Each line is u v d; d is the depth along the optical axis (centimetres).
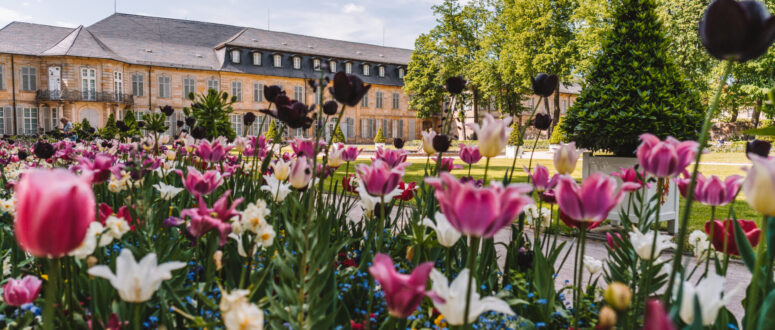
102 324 153
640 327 181
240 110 5081
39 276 228
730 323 191
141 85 4641
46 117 4275
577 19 3234
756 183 105
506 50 3544
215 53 5247
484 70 3784
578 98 675
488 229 101
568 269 421
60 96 4184
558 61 3306
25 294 147
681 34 2822
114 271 171
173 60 4844
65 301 177
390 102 5962
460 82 287
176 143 573
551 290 194
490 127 170
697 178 166
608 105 624
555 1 3362
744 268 447
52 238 74
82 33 4356
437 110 4903
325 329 142
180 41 5144
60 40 4481
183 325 176
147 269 114
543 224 265
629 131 594
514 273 232
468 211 100
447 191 105
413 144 5069
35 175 74
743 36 103
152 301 182
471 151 250
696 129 616
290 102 179
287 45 5588
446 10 4088
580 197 123
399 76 6103
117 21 4941
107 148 765
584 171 665
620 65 628
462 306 115
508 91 3962
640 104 602
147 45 4862
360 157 2503
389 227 330
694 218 714
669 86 605
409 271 222
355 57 5872
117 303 150
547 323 187
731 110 3838
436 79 4466
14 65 4178
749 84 2675
